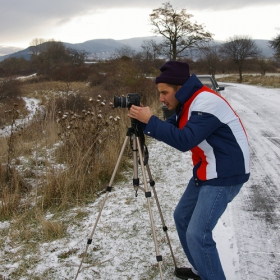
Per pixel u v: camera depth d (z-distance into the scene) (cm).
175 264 277
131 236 340
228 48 4519
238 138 216
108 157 532
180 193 448
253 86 3161
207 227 219
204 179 222
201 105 210
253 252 309
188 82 222
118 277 277
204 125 207
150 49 3644
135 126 252
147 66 2739
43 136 779
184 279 271
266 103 1547
